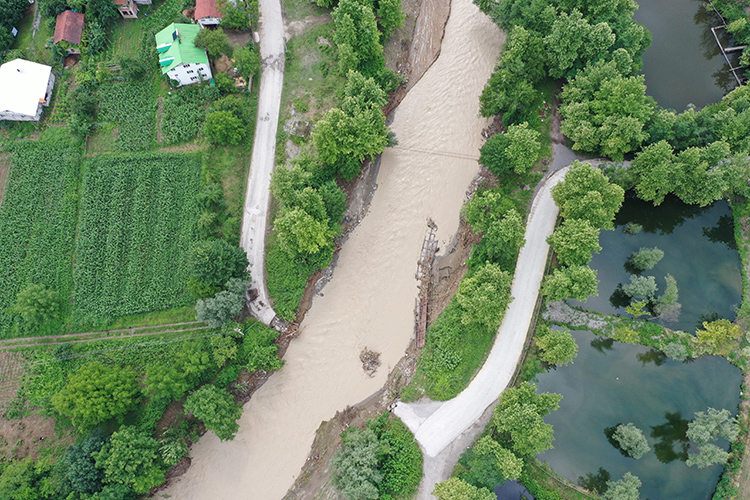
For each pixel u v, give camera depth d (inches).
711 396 2711.6
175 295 2908.5
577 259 2642.7
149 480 2450.8
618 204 2664.9
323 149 2896.2
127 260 2955.2
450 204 3225.9
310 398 2940.5
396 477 2596.0
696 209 3009.4
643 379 2778.1
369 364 2977.4
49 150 3061.0
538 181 3068.4
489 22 3577.8
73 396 2425.0
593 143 2871.6
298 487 2773.1
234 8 3203.7
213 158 3134.8
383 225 3216.0
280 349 2972.4
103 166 3073.3
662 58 3378.4
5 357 2755.9
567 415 2758.4
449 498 2368.4
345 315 3068.4
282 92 3307.1
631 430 2620.6
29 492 2362.2
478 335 2824.8
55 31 3208.7
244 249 3031.5
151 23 3361.2
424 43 3555.6
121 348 2810.0
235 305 2694.4
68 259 2910.9
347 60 3088.1
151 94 3213.6
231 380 2815.0
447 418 2741.1
